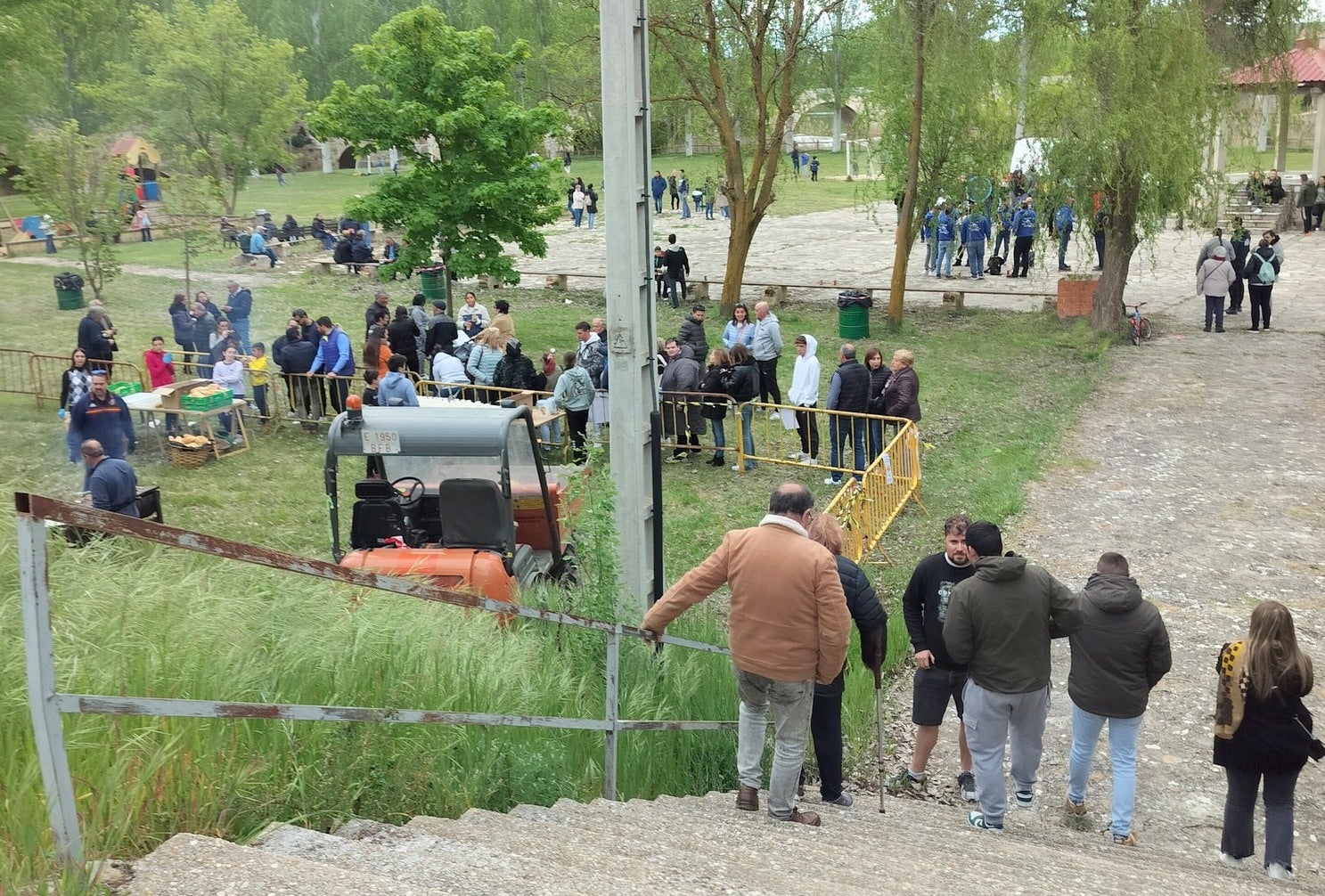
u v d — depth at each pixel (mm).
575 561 9766
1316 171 43719
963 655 6570
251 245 36500
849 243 40531
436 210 23750
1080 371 21781
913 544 13234
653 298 9258
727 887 3824
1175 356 22688
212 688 4230
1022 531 13523
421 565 8273
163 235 42344
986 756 6664
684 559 12820
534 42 65000
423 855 3529
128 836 3320
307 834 3551
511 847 4047
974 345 24234
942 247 33031
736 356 16109
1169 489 14875
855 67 30359
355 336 25969
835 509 11617
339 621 5504
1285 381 20312
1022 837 6633
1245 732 6242
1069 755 7996
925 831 6086
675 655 8477
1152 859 6250
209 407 16391
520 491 10055
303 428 18375
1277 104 26234
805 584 5293
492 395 18234
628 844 4359
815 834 5324
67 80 46219
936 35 23781
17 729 3666
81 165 27953
